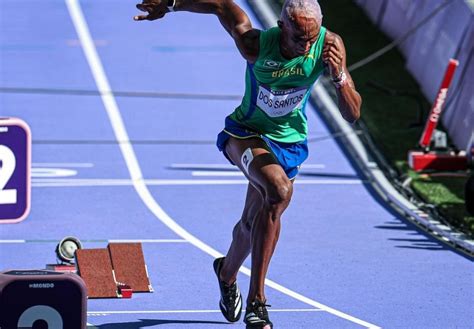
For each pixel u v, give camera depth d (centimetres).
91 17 6231
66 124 4416
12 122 2130
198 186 3681
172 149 4138
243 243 2147
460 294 2572
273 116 2058
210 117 4572
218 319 2333
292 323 2314
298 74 1998
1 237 3030
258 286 2014
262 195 2019
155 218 3281
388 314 2398
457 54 4247
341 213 3388
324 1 5950
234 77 5156
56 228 3138
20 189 2148
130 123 4456
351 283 2652
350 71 5016
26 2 6581
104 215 3300
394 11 5306
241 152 2052
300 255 2905
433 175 3778
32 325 1822
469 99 4006
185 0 2045
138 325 2270
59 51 5547
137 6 2059
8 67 5241
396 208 3469
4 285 1805
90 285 2466
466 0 4372
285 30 1938
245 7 6053
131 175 3800
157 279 2652
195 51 5575
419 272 2759
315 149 4162
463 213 3331
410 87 4794
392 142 4156
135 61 5378
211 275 2703
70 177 3744
